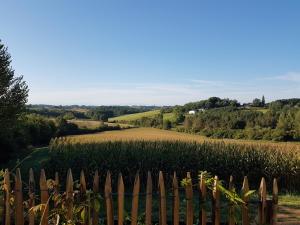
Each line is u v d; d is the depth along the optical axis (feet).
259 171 68.64
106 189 15.94
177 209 16.61
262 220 16.72
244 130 233.96
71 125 250.57
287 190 63.82
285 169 66.28
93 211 16.06
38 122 207.10
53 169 67.26
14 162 114.32
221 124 261.65
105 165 66.69
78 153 69.67
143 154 69.21
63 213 15.75
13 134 121.08
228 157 69.77
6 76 102.27
